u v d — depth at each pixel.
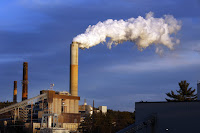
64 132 120.44
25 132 141.50
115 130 156.38
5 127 140.75
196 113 49.19
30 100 147.00
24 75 186.12
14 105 145.62
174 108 51.56
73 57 164.62
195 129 49.06
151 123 53.47
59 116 150.75
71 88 165.38
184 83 134.12
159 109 53.34
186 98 132.25
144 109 55.53
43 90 155.12
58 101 156.88
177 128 50.84
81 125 150.12
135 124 56.62
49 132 117.06
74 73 165.00
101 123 152.12
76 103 167.12
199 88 68.44
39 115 150.50
